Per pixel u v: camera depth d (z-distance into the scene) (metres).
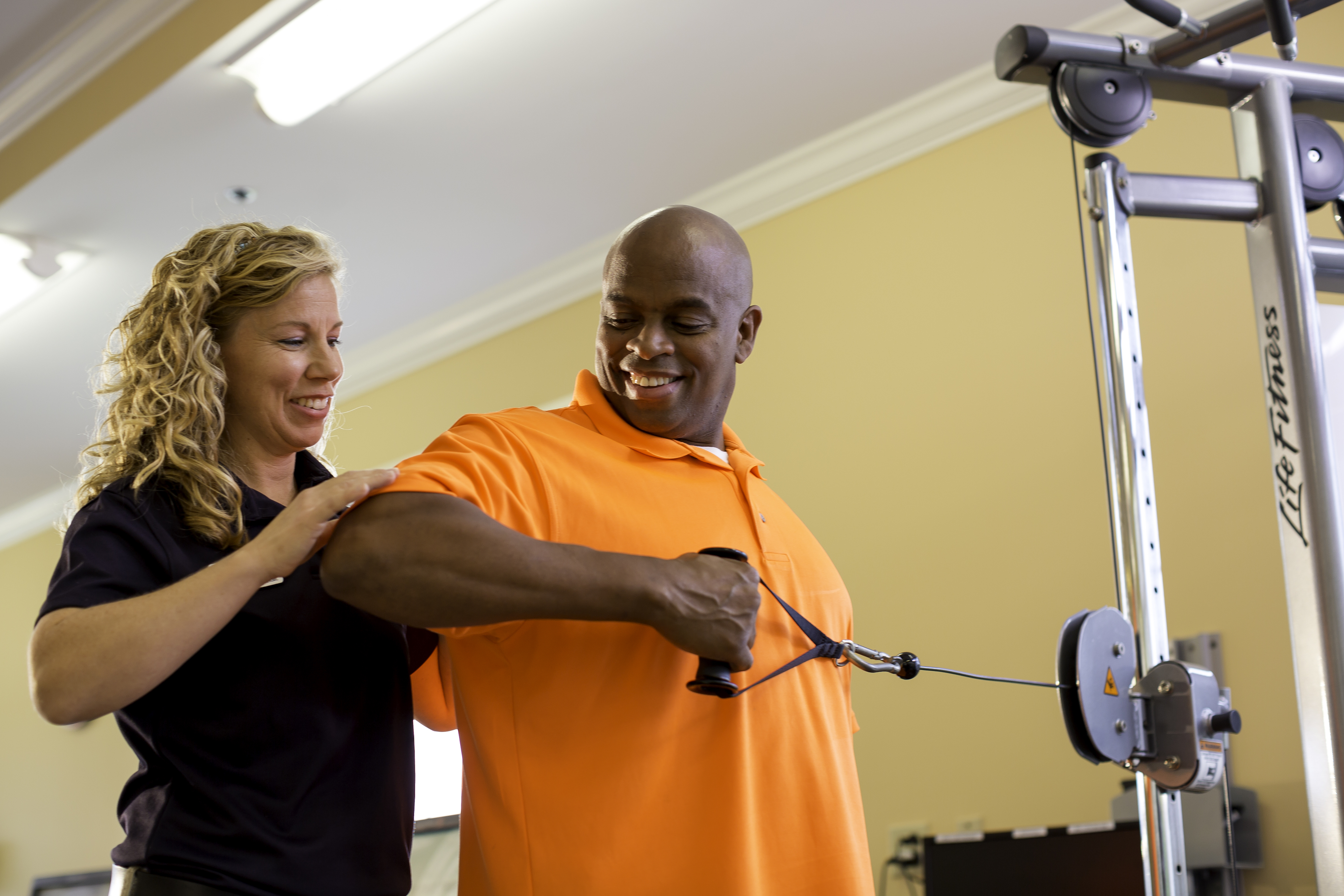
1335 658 1.32
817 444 3.43
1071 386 2.95
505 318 4.46
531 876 1.12
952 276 3.25
